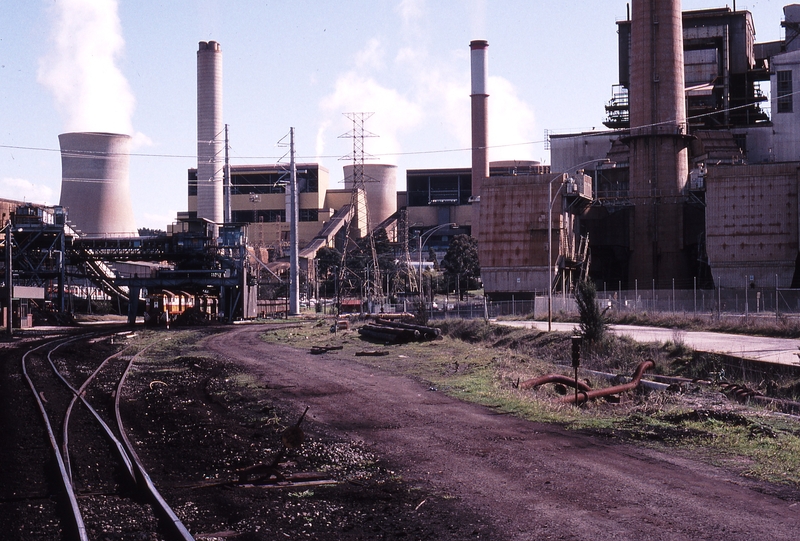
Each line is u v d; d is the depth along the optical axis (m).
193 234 86.25
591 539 8.33
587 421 15.73
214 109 180.25
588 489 10.39
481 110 179.38
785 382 21.47
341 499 10.30
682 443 13.35
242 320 87.69
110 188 162.00
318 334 54.06
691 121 115.56
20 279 84.69
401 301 111.38
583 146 126.44
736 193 92.31
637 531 8.55
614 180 115.94
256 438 14.95
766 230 91.19
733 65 121.44
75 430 15.73
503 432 14.80
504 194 100.81
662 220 101.19
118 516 9.63
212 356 36.12
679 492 10.16
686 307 65.94
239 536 8.62
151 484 10.66
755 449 12.66
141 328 70.06
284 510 9.66
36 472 12.16
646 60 102.38
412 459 12.65
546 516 9.20
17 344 44.81
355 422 16.56
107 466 12.52
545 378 21.55
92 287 108.31
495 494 10.30
